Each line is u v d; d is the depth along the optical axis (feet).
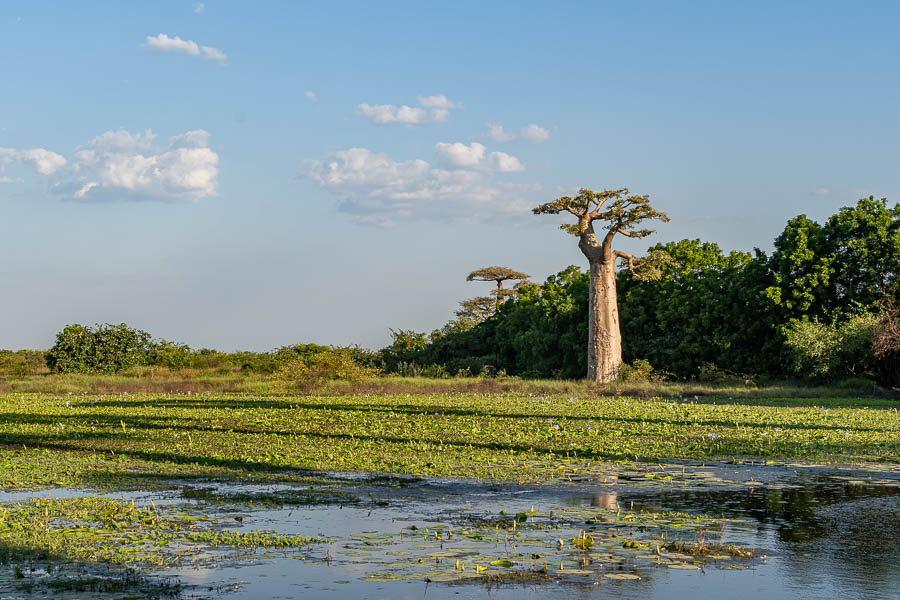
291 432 73.56
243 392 146.20
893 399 128.26
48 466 52.90
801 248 162.81
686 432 74.33
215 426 78.69
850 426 80.74
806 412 98.58
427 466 53.42
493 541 33.68
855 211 162.30
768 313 167.94
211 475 49.96
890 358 144.05
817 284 159.63
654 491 45.21
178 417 89.04
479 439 68.08
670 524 36.91
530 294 251.80
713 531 35.65
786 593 27.35
